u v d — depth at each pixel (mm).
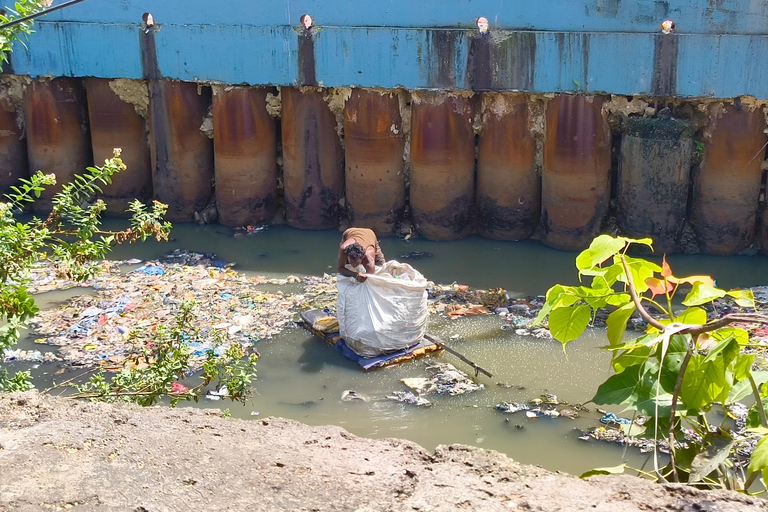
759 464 2822
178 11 12984
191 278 11445
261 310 10328
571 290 3672
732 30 10961
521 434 7465
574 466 6926
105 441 3293
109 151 14070
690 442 3568
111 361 8875
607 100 11781
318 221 13523
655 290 3559
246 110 13195
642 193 11844
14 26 6652
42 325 9844
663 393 3389
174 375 7031
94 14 13391
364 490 2951
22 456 3186
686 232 12195
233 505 2883
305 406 8078
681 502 2807
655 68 11312
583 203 12070
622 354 3521
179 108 13516
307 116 13031
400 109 12727
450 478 3002
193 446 3250
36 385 8383
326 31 12406
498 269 11750
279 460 3139
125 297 10688
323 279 11445
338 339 9336
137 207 6887
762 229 11945
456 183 12656
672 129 11531
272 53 12742
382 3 12078
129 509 2875
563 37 11500
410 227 13266
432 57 12086
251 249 12750
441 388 8367
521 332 9656
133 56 13391
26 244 6227
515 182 12508
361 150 12812
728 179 11656
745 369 3281
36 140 14250
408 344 9062
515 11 11633
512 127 12266
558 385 8375
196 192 13961
